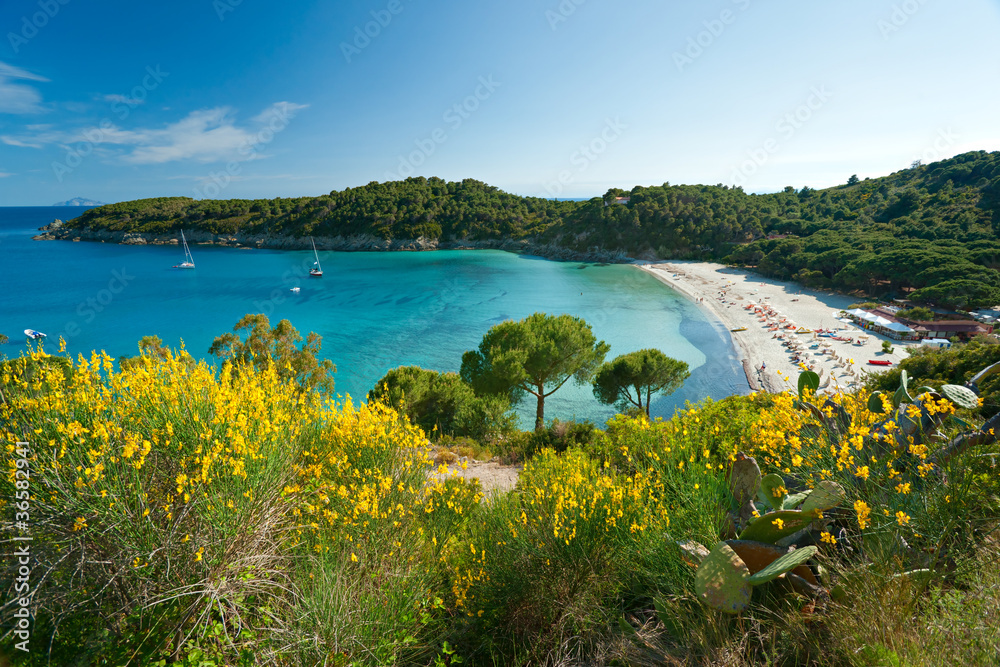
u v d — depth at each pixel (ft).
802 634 6.43
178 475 8.18
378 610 8.30
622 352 150.71
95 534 7.54
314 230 490.90
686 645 7.05
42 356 9.12
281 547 9.27
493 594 9.49
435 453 31.01
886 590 6.40
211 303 235.20
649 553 8.86
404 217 488.85
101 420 8.63
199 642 7.34
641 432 13.61
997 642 5.36
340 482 11.64
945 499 7.15
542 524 10.03
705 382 120.67
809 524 8.69
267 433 10.23
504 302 237.86
